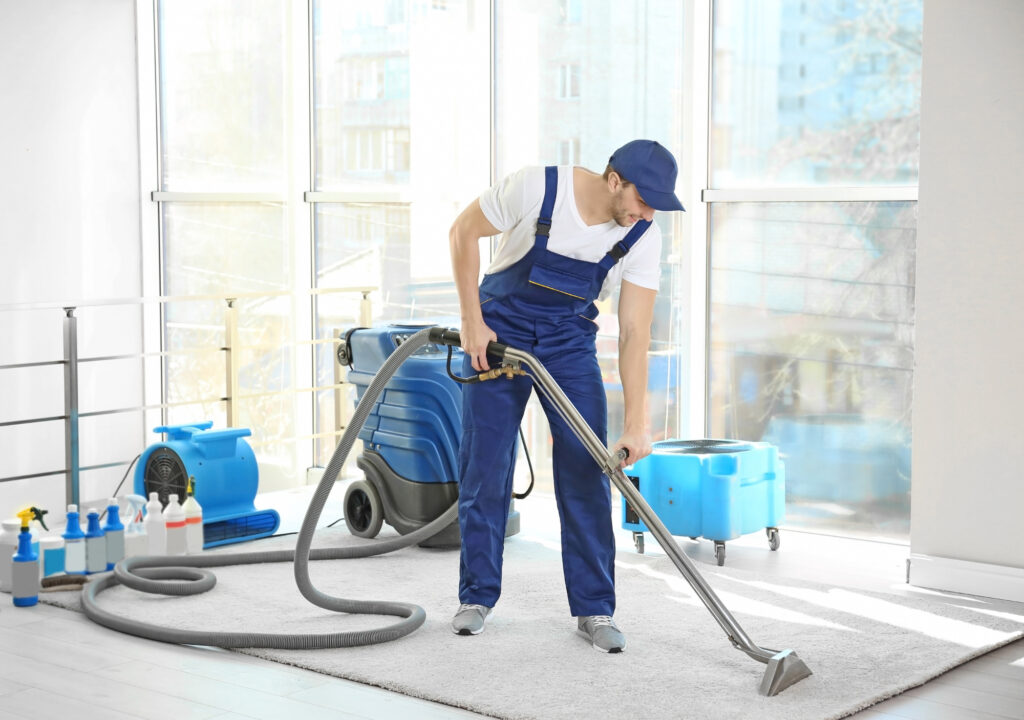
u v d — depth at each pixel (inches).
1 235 221.6
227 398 202.2
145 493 170.7
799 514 176.4
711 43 177.6
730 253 179.0
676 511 159.0
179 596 139.1
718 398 182.1
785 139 172.6
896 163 163.5
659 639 123.7
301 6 222.8
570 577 122.5
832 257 169.8
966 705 107.4
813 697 107.0
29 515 140.9
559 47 193.6
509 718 102.0
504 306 120.0
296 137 224.2
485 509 125.3
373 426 168.4
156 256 245.9
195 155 242.4
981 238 141.4
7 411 224.1
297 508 194.5
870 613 134.6
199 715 103.3
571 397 119.6
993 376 141.8
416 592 141.5
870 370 167.9
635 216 113.0
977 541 144.3
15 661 117.2
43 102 226.7
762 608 135.9
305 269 227.0
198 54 239.9
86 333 234.8
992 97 139.3
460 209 205.6
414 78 211.0
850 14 165.5
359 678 112.0
